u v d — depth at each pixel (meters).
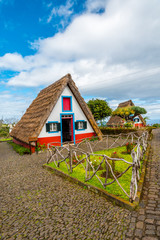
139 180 4.97
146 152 8.62
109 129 18.59
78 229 3.12
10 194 4.94
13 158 10.06
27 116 14.93
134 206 3.61
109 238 2.81
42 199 4.48
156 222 3.14
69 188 5.07
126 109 26.92
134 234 2.86
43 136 11.77
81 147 11.53
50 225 3.32
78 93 13.92
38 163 8.26
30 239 2.97
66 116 13.28
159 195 4.25
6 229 3.31
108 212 3.60
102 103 26.27
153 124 34.84
